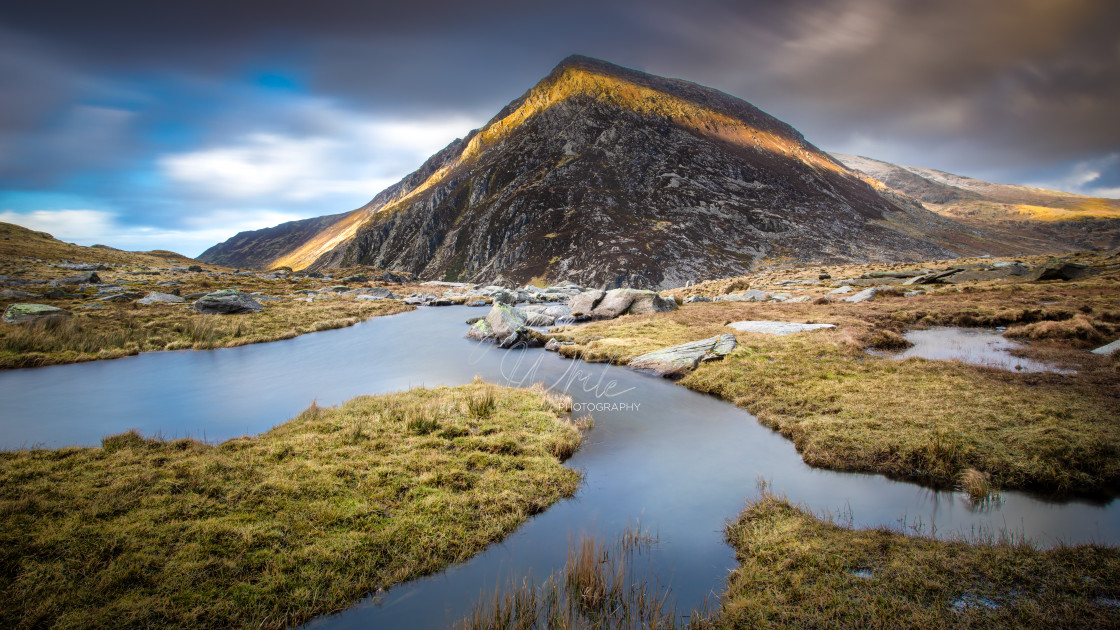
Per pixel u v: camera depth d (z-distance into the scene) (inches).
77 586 337.4
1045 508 443.8
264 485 494.6
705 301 2345.0
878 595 322.3
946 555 360.5
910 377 800.3
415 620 329.7
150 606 323.3
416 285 4458.7
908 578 335.9
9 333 1328.7
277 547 396.8
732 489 513.3
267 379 1041.5
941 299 1672.0
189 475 510.6
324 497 476.1
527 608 333.7
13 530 393.4
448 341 1541.6
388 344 1482.5
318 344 1485.0
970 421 603.2
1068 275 1894.7
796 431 650.8
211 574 362.0
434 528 430.3
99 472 513.3
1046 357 887.1
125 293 2279.8
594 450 628.7
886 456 554.3
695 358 1032.8
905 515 441.7
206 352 1353.3
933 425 604.1
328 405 843.4
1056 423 573.6
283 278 4232.3
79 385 984.9
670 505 482.9
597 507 481.4
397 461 559.5
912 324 1309.1
